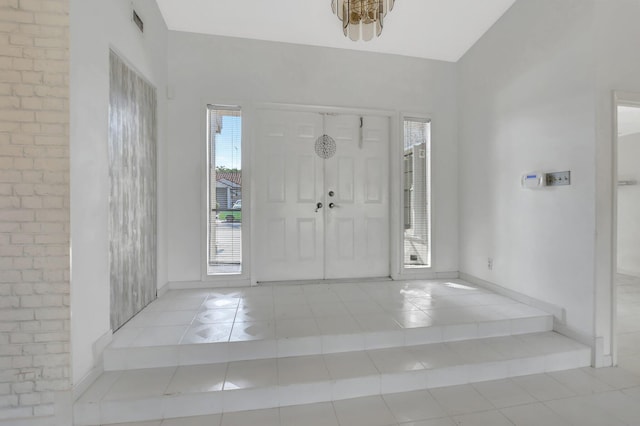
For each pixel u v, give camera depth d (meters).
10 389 1.47
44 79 1.47
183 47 2.94
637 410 1.62
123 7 2.05
